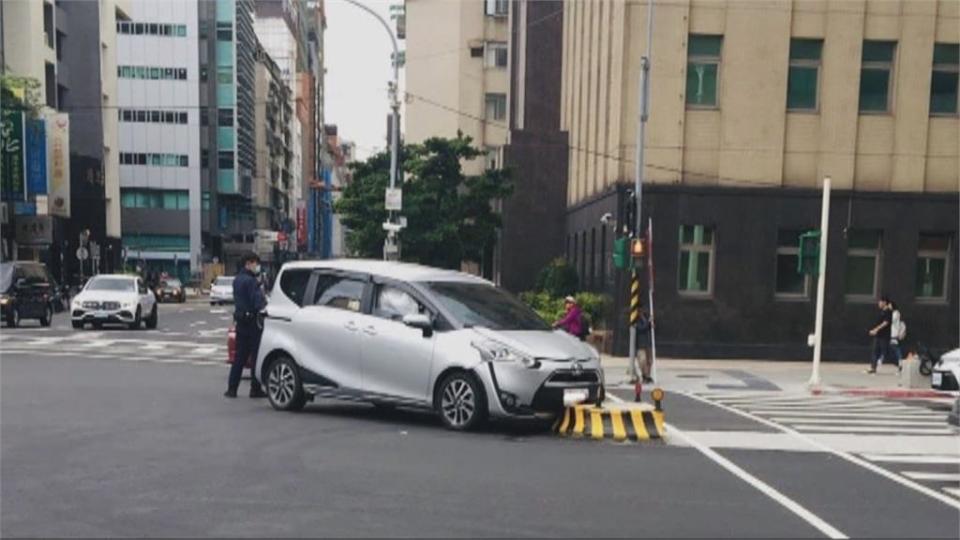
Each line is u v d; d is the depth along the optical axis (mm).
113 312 27531
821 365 22500
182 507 6625
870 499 7648
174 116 80812
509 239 36375
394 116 25750
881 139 23469
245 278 12602
